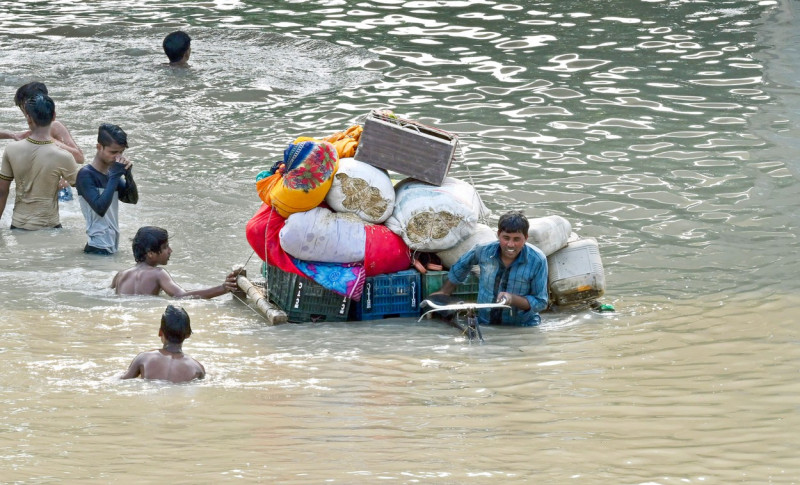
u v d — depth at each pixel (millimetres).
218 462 10883
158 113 33906
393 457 11094
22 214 23938
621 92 35156
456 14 47688
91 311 18609
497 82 36781
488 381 14805
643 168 27625
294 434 12117
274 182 18625
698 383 14438
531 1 49750
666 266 21094
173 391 14195
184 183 27078
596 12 47156
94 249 22203
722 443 11617
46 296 19359
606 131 31078
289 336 17625
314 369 15555
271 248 18547
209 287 20172
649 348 16547
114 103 35094
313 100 35219
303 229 18156
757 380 14516
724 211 24281
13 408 13203
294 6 50469
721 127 31094
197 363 15023
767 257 21297
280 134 31453
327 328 18234
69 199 26281
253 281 20172
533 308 17922
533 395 14000
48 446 11531
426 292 18875
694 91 35031
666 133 30688
